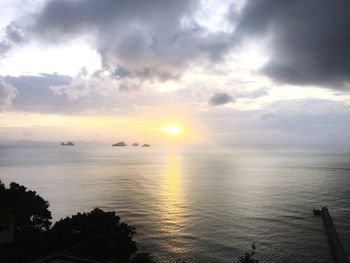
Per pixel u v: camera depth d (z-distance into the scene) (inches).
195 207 6131.9
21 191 3897.6
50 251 2655.0
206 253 3752.5
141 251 3799.2
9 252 2591.0
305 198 6875.0
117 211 5831.7
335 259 3494.1
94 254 2674.7
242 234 4411.9
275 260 3531.0
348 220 5002.5
